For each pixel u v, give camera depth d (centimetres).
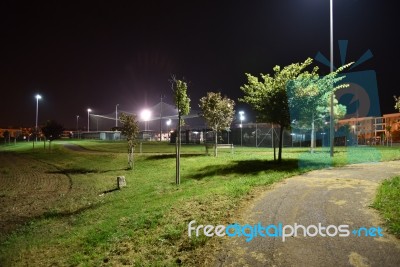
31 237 962
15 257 788
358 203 807
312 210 778
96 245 766
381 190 888
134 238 743
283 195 938
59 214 1240
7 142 7500
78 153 3728
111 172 2238
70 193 1655
